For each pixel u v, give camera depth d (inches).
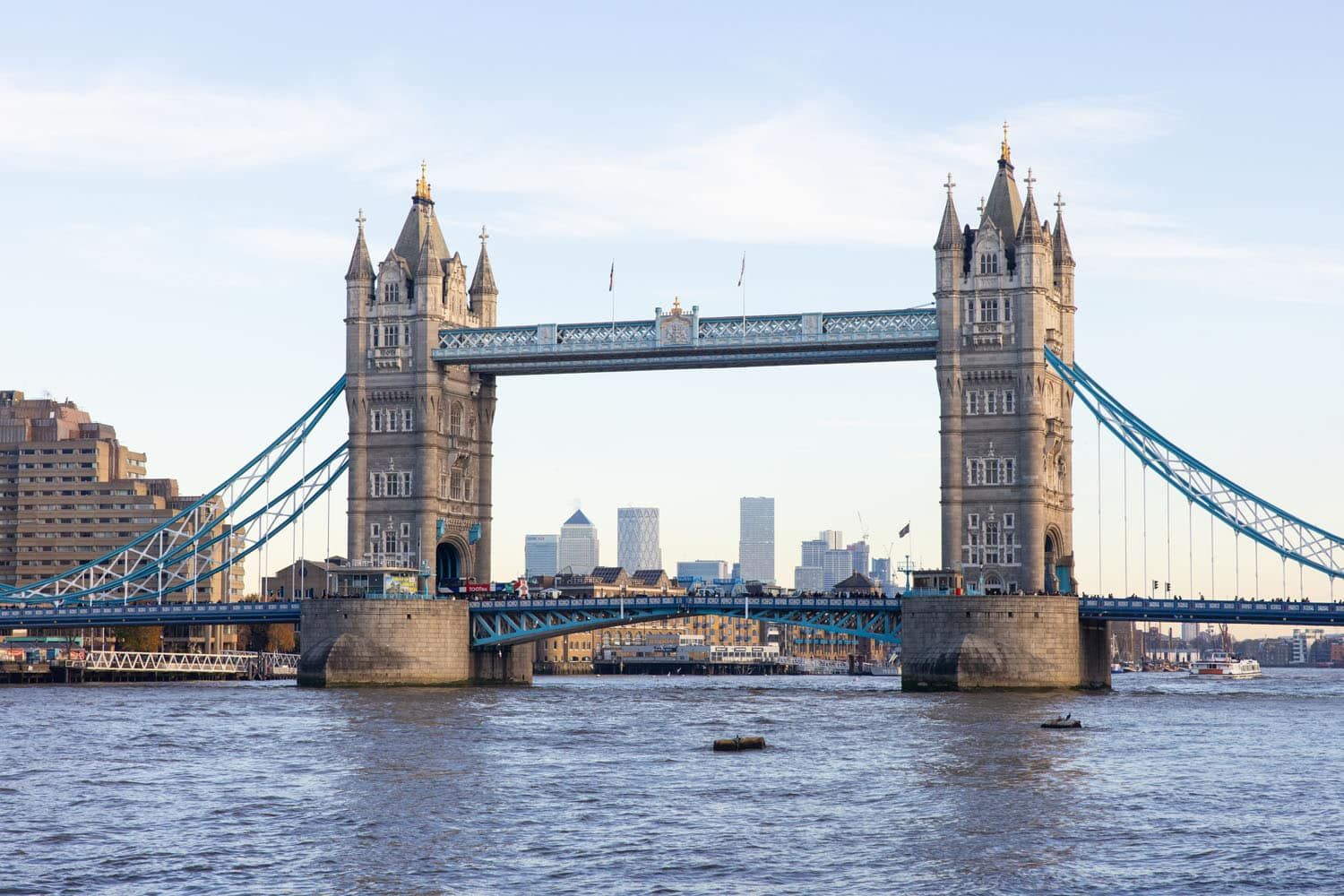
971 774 4365.2
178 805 3870.6
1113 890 3011.8
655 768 4517.7
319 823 3612.2
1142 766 4549.7
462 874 3117.6
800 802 3895.2
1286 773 4409.5
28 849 3351.4
